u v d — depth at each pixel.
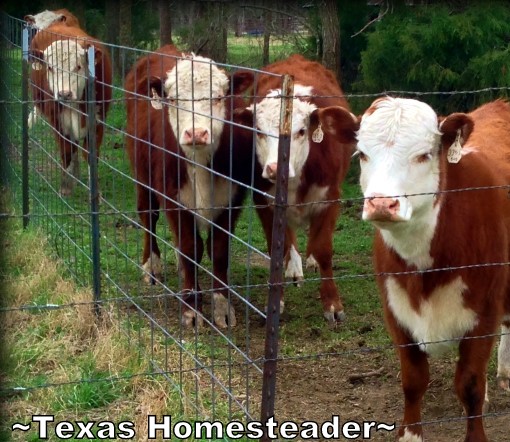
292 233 6.54
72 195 8.20
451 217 3.62
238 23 15.06
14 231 7.15
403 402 4.55
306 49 11.62
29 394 4.38
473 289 3.68
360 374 4.86
